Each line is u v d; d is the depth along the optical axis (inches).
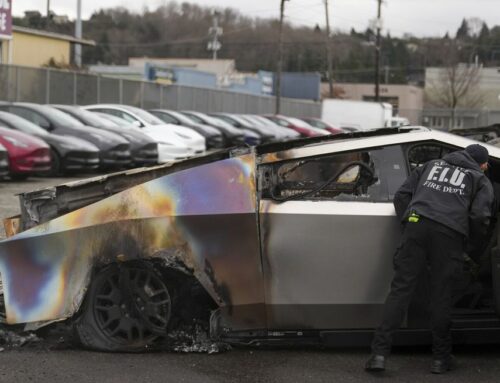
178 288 172.1
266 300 165.8
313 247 164.9
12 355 171.3
